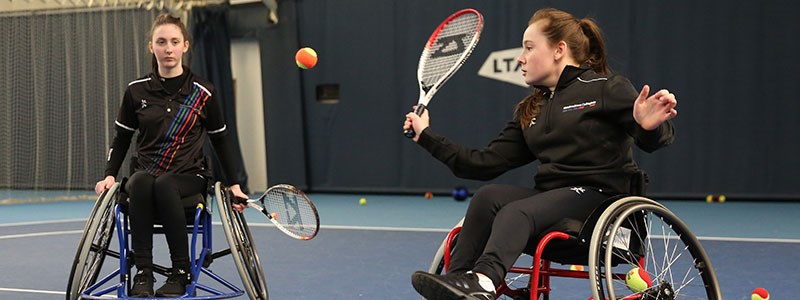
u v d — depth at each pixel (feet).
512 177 33.94
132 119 12.47
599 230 8.14
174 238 11.43
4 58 36.50
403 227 23.76
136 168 12.38
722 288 13.94
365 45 35.68
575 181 8.95
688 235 9.17
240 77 38.09
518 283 14.71
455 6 34.22
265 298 11.40
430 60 10.96
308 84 36.70
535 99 9.67
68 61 36.47
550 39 9.37
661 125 8.23
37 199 33.81
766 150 30.86
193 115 12.32
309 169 36.94
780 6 30.48
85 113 36.45
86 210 29.94
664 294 9.01
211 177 12.57
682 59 31.50
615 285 13.89
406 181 35.45
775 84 30.66
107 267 16.76
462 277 8.05
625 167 8.96
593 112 8.84
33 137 36.70
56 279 15.52
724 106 31.22
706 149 31.48
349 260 17.60
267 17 36.68
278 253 18.69
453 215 27.20
